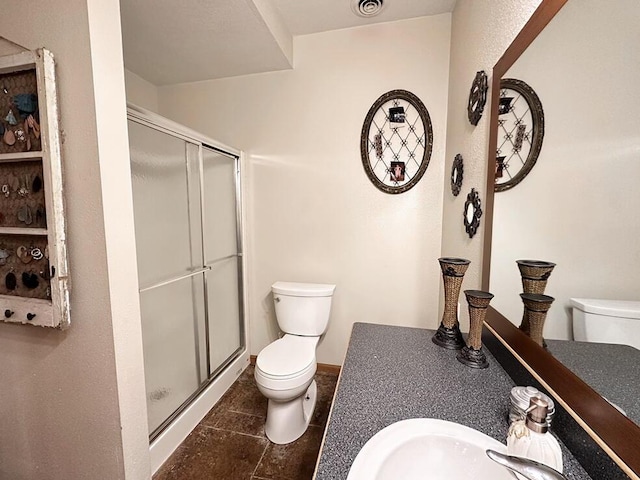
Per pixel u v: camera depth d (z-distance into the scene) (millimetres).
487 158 1247
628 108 547
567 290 737
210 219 2049
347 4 1804
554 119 790
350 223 2199
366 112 2078
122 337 1113
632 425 542
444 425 754
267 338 2467
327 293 2074
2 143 1082
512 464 543
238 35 1777
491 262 1170
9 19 1034
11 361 1205
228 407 1963
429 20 1927
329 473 631
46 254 1087
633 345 556
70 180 1041
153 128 1520
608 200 605
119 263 1094
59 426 1189
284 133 2246
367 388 933
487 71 1272
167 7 1537
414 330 1400
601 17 614
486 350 1195
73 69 996
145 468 1234
